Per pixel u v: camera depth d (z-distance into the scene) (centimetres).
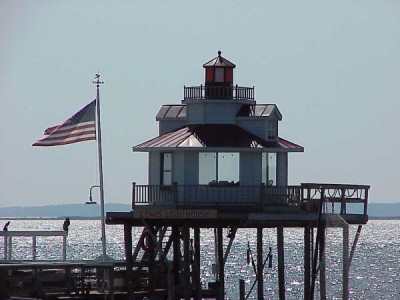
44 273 19938
